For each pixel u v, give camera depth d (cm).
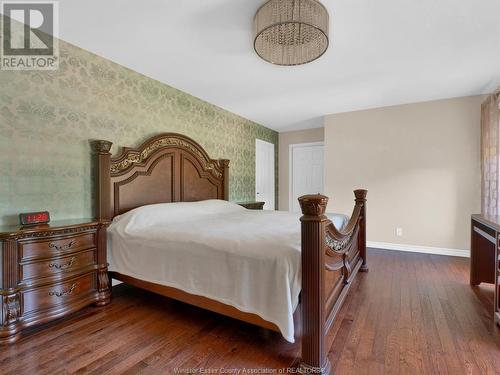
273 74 299
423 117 395
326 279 167
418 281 279
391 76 303
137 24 207
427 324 192
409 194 404
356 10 187
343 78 309
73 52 237
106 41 232
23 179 206
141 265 216
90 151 250
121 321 198
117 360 153
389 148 417
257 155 528
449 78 308
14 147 202
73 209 238
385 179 420
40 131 216
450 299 235
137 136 293
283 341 172
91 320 200
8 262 168
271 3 176
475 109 366
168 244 202
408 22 201
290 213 329
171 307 223
